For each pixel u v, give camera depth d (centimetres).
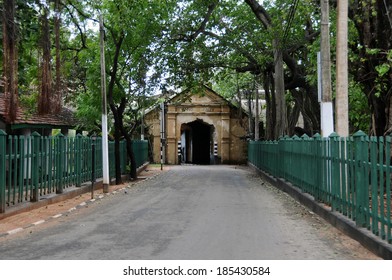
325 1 1145
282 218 970
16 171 1062
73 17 1656
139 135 4016
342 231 795
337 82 1042
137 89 2252
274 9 1969
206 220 944
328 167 959
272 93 2450
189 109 3991
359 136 737
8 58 1010
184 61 2469
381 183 636
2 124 1540
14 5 1009
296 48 2222
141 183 1980
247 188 1686
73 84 2347
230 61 2559
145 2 1791
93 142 1662
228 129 3972
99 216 1026
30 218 990
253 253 652
